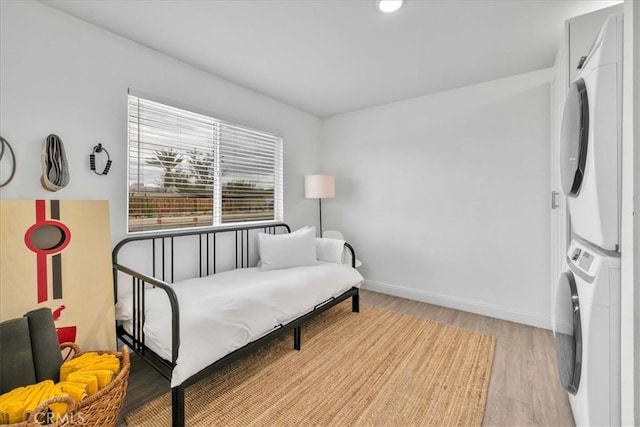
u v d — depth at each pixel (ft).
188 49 7.09
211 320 5.04
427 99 10.11
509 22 5.99
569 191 4.73
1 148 5.07
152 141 7.29
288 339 7.44
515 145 8.52
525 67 7.99
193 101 7.96
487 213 9.02
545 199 8.09
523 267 8.46
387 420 4.68
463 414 4.80
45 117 5.53
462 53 7.26
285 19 5.90
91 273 5.53
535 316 8.28
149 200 7.25
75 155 5.91
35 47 5.40
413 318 8.79
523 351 6.84
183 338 4.60
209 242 8.59
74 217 5.49
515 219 8.57
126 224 6.72
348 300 10.51
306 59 7.57
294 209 11.66
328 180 11.28
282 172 11.07
